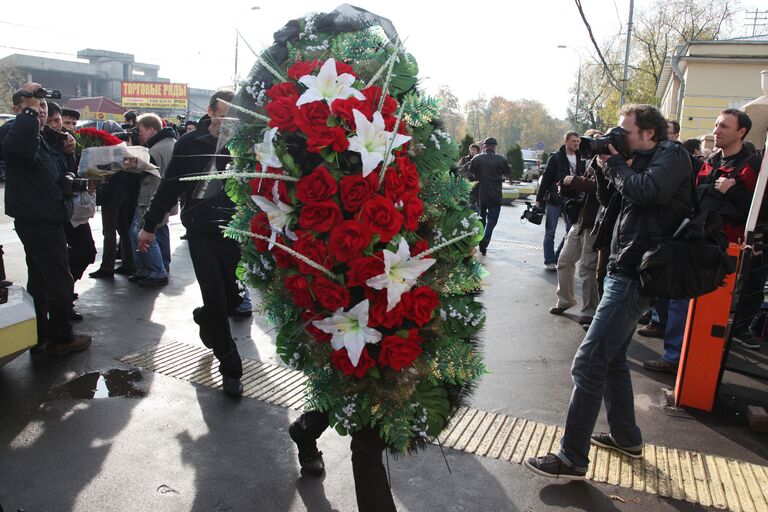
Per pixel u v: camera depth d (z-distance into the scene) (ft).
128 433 11.44
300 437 9.86
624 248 9.70
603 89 120.57
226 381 13.14
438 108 7.16
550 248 28.48
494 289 24.44
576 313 21.02
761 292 16.80
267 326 18.17
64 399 12.80
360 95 6.55
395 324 6.63
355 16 7.62
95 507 9.18
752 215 12.51
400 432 6.81
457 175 7.61
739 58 63.46
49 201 14.26
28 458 10.45
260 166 7.10
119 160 18.28
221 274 12.70
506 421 12.32
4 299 12.93
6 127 14.61
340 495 9.71
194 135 12.39
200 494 9.61
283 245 6.72
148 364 14.90
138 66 282.15
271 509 9.30
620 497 9.75
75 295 20.30
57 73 249.34
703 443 11.62
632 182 9.29
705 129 66.23
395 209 6.35
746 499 9.72
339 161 6.51
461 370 7.18
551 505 9.50
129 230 23.82
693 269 9.11
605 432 11.70
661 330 18.60
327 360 6.82
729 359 16.53
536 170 123.75
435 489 9.87
